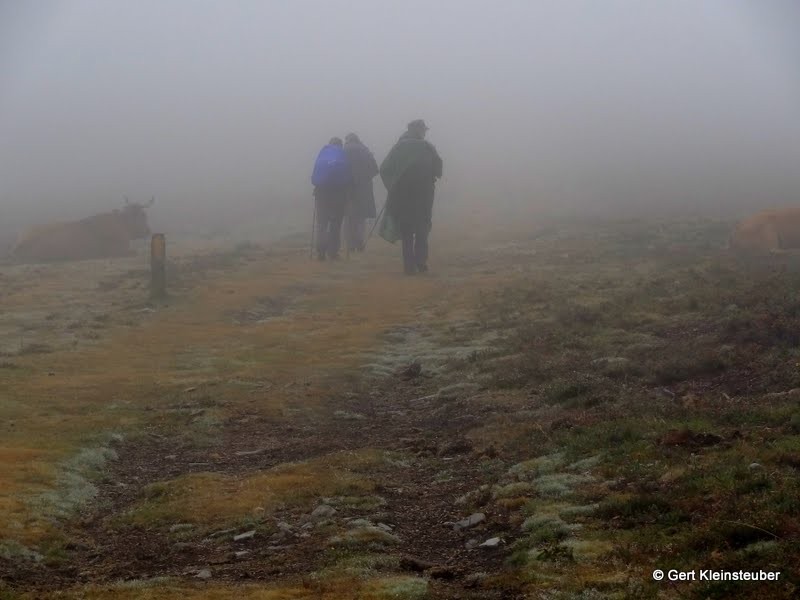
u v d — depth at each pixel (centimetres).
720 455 726
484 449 882
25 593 607
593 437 827
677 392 975
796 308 1159
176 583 626
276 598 581
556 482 746
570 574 574
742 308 1269
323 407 1134
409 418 1073
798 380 917
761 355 1027
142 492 845
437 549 682
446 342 1423
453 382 1190
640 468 733
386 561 645
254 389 1200
